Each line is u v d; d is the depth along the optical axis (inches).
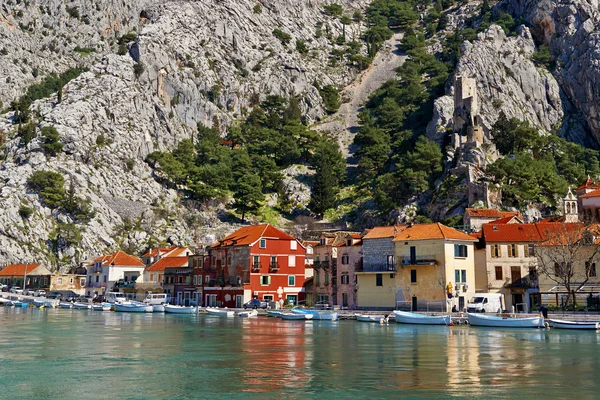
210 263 5369.1
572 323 3014.3
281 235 5132.9
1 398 1422.2
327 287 4830.2
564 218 5388.8
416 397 1397.6
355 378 1626.5
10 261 7377.0
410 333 2866.6
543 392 1450.5
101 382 1596.9
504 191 7126.0
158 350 2241.6
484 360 1939.0
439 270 3966.5
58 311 5226.4
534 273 4158.5
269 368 1802.4
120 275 6835.6
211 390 1485.0
